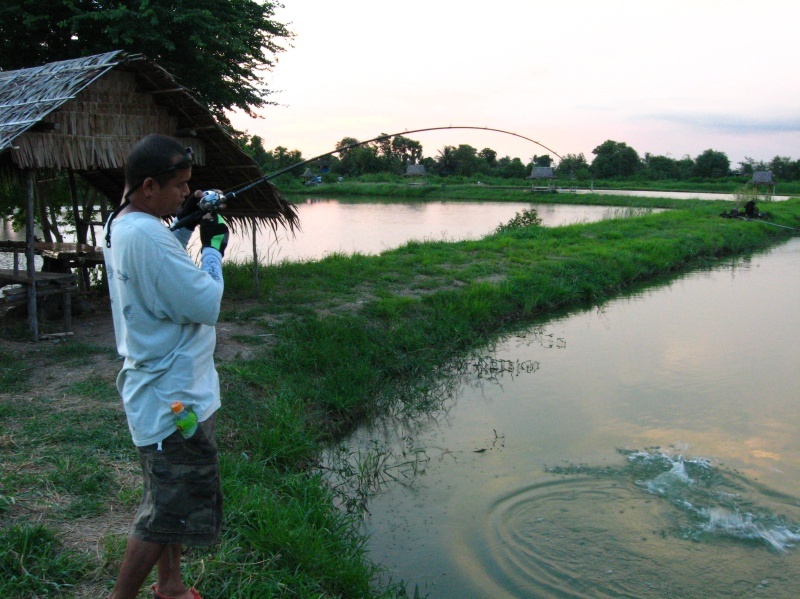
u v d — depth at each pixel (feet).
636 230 64.80
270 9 38.47
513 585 13.93
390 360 26.68
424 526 16.12
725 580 14.05
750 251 63.98
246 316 28.17
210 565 11.24
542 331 33.71
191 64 34.65
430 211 122.52
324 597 11.84
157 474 8.13
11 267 41.19
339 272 38.75
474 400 24.32
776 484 17.80
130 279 7.88
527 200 156.46
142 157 8.00
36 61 33.19
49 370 20.48
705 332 33.22
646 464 18.98
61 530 11.82
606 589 13.79
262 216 30.86
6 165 23.90
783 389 24.86
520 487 17.83
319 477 16.76
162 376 8.06
